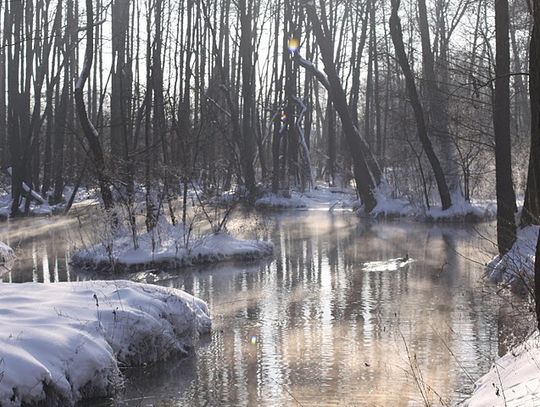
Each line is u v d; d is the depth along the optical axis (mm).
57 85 37969
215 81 40406
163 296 9812
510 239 14391
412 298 12844
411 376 8273
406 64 25969
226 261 17797
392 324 10852
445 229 24641
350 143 31500
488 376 6676
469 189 30297
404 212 29469
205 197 21062
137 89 24984
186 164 19781
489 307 11719
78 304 8867
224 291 13789
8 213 31312
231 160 31391
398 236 22891
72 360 7426
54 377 7043
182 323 9641
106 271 16266
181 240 17906
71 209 31094
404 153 31734
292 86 41438
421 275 15344
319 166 59094
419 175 29688
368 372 8492
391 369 8586
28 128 34438
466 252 18500
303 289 13961
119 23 30562
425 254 18516
